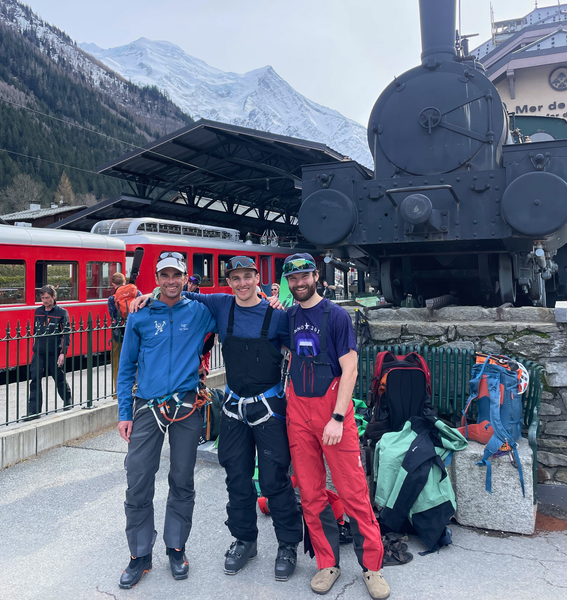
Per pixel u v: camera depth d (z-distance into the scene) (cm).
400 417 367
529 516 340
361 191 535
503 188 484
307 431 284
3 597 272
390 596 270
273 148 1931
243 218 2847
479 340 475
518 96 1842
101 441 546
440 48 542
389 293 634
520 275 579
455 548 324
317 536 285
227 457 296
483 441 360
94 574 295
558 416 450
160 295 302
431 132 532
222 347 301
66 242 969
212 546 329
